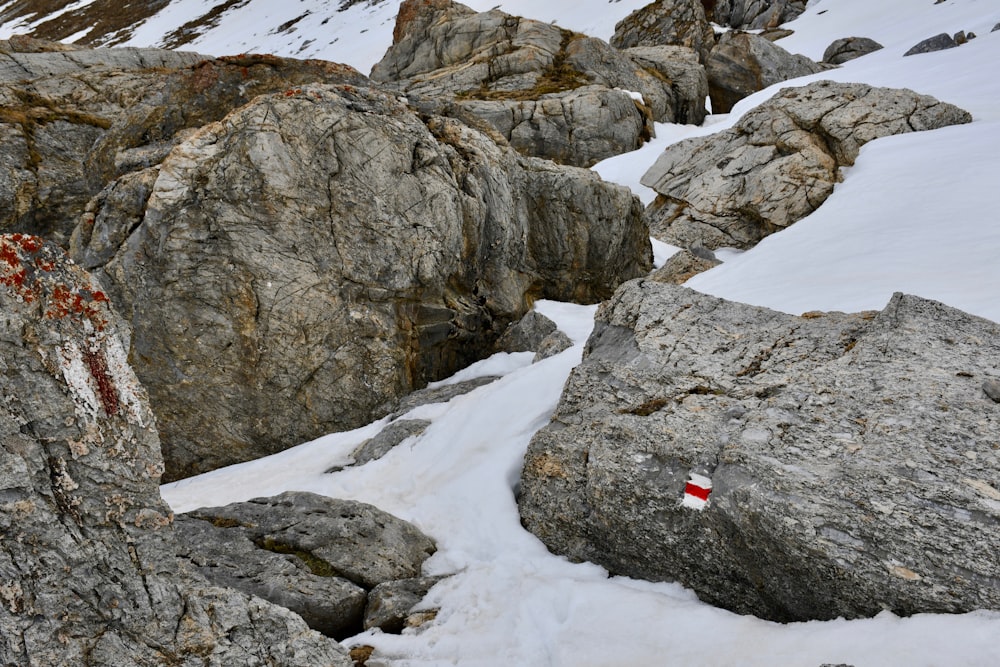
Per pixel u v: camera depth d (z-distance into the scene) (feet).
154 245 36.45
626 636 16.44
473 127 48.91
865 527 15.34
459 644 17.33
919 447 16.39
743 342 22.54
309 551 20.88
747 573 17.48
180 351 36.60
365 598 19.70
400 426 31.96
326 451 34.06
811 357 20.89
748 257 49.83
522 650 16.92
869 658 13.52
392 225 38.29
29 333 11.10
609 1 254.68
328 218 37.24
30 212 60.18
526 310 46.39
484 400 29.96
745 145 70.74
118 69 75.82
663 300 25.55
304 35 294.46
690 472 18.42
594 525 20.44
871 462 16.42
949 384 17.92
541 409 27.09
